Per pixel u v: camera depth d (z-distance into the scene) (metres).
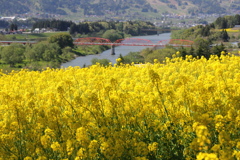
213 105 9.59
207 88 10.25
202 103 10.18
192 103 10.11
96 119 9.50
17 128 9.34
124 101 10.54
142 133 9.05
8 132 9.38
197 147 6.63
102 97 11.30
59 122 9.31
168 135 8.74
